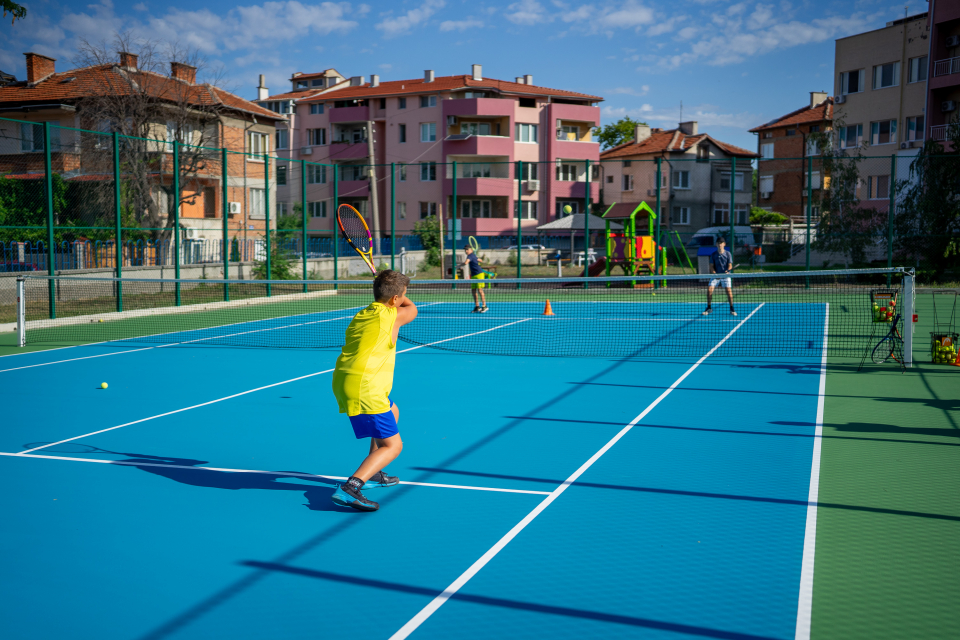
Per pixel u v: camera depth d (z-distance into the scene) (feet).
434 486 17.75
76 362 37.14
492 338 46.21
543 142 158.81
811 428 22.74
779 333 45.34
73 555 13.94
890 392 27.86
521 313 60.95
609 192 164.04
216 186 109.40
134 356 39.32
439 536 14.71
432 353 40.14
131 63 94.53
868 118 120.06
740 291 73.41
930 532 14.49
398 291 16.31
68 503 16.81
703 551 13.78
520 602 11.94
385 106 165.48
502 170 156.66
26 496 17.29
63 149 90.89
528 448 20.93
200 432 23.09
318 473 19.01
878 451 20.13
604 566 13.23
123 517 15.92
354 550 14.07
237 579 12.90
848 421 23.52
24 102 91.81
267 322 55.67
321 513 16.10
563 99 162.30
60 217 86.69
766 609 11.59
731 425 23.25
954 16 99.55
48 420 24.77
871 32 118.42
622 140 207.00
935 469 18.44
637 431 22.67
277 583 12.73
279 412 25.80
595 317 56.90
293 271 81.46
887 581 12.47
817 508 15.90
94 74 92.94
